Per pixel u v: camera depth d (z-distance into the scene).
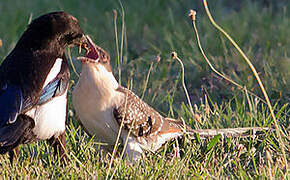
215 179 13.60
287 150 15.47
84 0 34.59
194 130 16.34
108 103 14.66
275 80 20.66
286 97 19.62
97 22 31.30
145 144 15.55
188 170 14.12
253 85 21.03
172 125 16.11
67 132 16.91
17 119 13.13
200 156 15.59
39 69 13.47
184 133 16.09
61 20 13.85
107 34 29.27
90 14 32.59
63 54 14.19
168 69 22.77
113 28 29.95
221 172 14.29
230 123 17.27
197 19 29.94
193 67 23.02
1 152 13.18
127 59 24.95
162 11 33.03
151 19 31.78
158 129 15.59
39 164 14.24
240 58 23.17
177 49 24.94
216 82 21.39
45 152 15.26
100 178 13.58
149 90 20.09
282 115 18.06
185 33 27.98
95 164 14.68
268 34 27.53
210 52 24.78
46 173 13.97
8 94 13.20
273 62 22.64
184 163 14.98
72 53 23.33
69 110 17.06
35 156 15.29
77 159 14.11
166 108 19.64
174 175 13.69
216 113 17.56
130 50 26.31
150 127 15.40
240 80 20.97
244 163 14.99
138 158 15.30
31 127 13.34
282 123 17.14
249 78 21.06
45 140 14.84
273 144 15.48
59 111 13.77
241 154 15.39
